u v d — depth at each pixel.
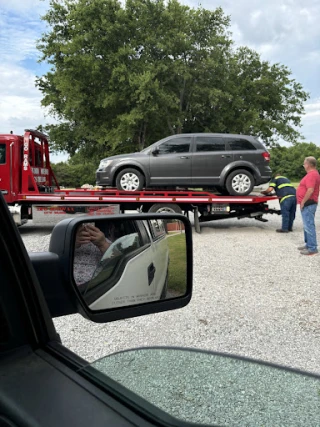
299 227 13.11
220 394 1.12
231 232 12.07
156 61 26.66
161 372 1.23
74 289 1.36
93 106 28.44
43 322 1.20
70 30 27.81
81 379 1.10
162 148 11.97
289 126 34.69
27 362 1.13
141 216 1.76
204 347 4.16
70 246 1.37
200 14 28.52
